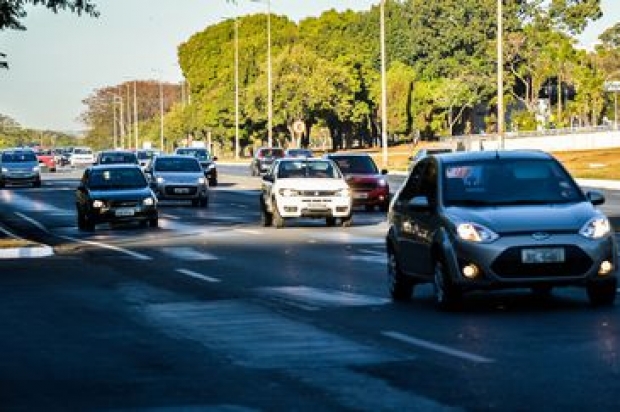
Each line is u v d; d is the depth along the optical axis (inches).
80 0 1846.7
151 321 959.6
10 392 663.1
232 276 1320.1
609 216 2265.0
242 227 2239.2
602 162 4965.6
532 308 977.5
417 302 1046.4
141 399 634.8
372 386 650.8
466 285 942.4
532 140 7263.8
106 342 852.6
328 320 934.4
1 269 1471.5
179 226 2298.2
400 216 1072.2
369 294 1119.0
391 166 5703.7
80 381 695.1
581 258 936.3
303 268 1398.9
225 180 4921.3
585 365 698.8
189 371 720.3
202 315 987.9
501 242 932.6
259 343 823.7
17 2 1851.6
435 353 757.9
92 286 1251.8
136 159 3966.5
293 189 2176.4
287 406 604.1
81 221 2300.7
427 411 580.4
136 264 1509.6
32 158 4490.7
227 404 614.5
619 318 902.4
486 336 825.5
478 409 581.3
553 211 961.5
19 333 907.4
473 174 1020.5
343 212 2187.5
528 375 669.9
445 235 962.7
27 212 2876.5
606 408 576.7
